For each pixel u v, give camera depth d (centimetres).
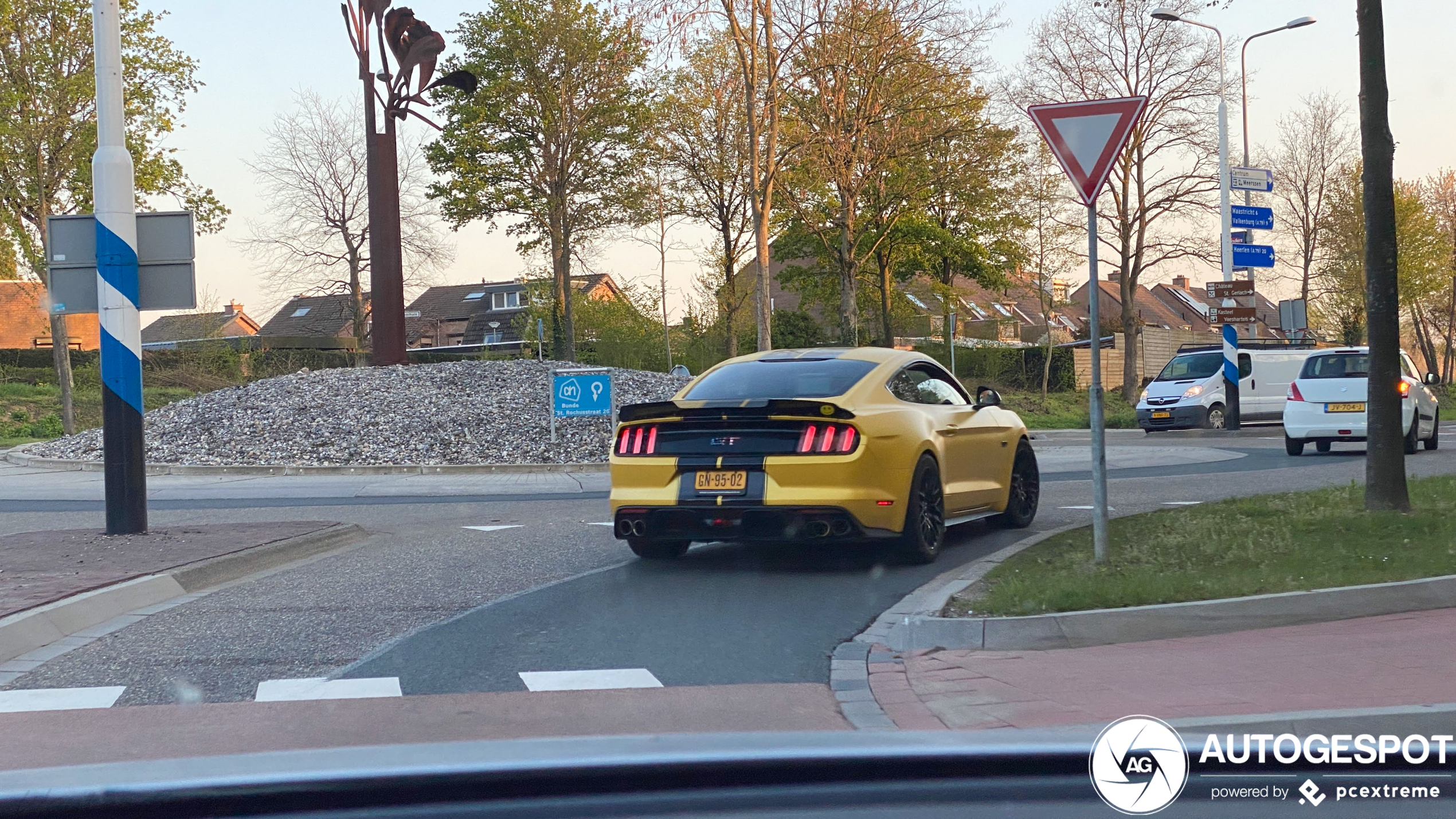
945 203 4650
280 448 1997
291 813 387
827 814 376
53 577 755
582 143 4541
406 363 2522
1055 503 1223
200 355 3984
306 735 455
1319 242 4731
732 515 776
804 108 3161
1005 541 953
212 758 418
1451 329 5781
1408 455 1767
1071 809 377
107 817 382
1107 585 643
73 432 3269
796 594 743
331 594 767
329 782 389
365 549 985
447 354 6594
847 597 731
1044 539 890
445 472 1853
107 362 974
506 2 4525
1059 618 589
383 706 500
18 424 3400
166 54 3472
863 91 3262
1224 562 739
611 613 692
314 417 2142
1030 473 1042
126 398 973
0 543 923
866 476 770
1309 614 601
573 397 1978
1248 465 1689
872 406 813
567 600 734
